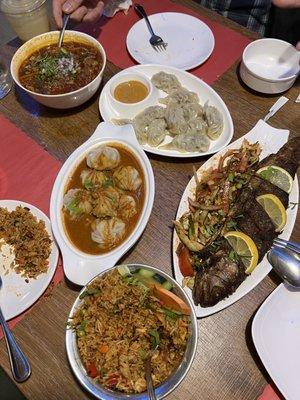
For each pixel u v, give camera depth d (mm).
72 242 461
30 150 554
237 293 425
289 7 589
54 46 611
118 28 672
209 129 539
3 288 443
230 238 444
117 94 581
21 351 406
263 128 533
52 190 487
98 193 478
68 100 547
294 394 373
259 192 472
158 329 398
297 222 483
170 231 485
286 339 404
